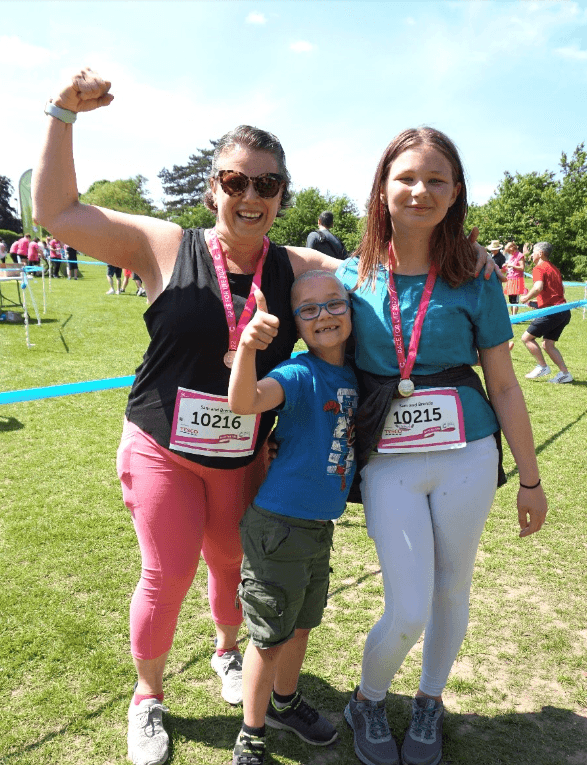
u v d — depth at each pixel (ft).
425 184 5.41
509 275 41.37
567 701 7.23
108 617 8.71
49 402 20.22
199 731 6.66
